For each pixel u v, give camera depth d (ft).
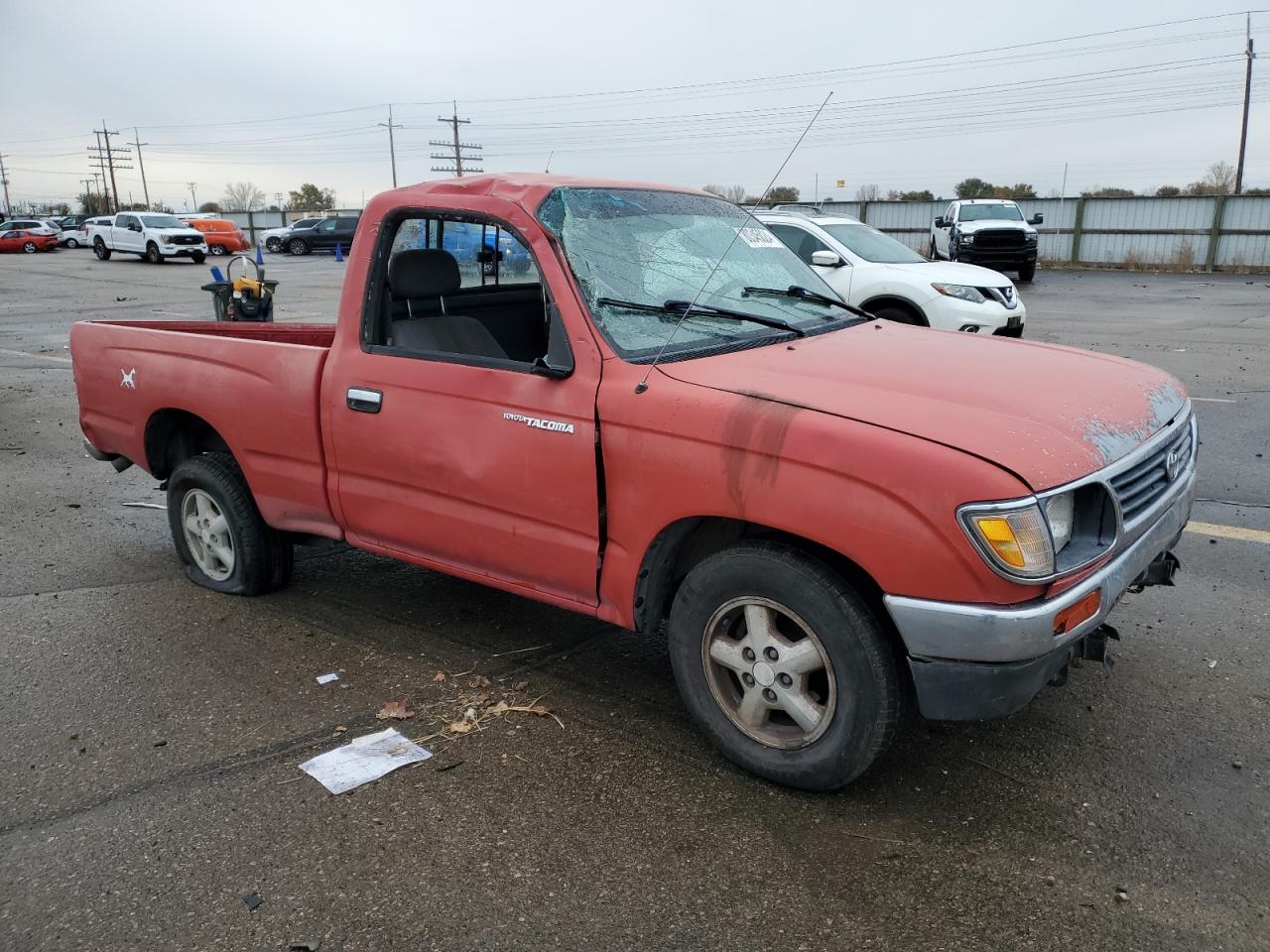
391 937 8.17
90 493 22.15
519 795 10.17
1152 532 10.13
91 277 94.07
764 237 14.43
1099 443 9.40
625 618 10.87
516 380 11.01
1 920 8.42
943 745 11.04
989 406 9.50
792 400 9.46
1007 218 83.30
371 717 11.84
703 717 10.66
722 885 8.75
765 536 10.14
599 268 11.21
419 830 9.60
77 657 13.53
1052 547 8.46
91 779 10.55
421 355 12.02
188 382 14.88
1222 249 94.89
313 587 16.17
